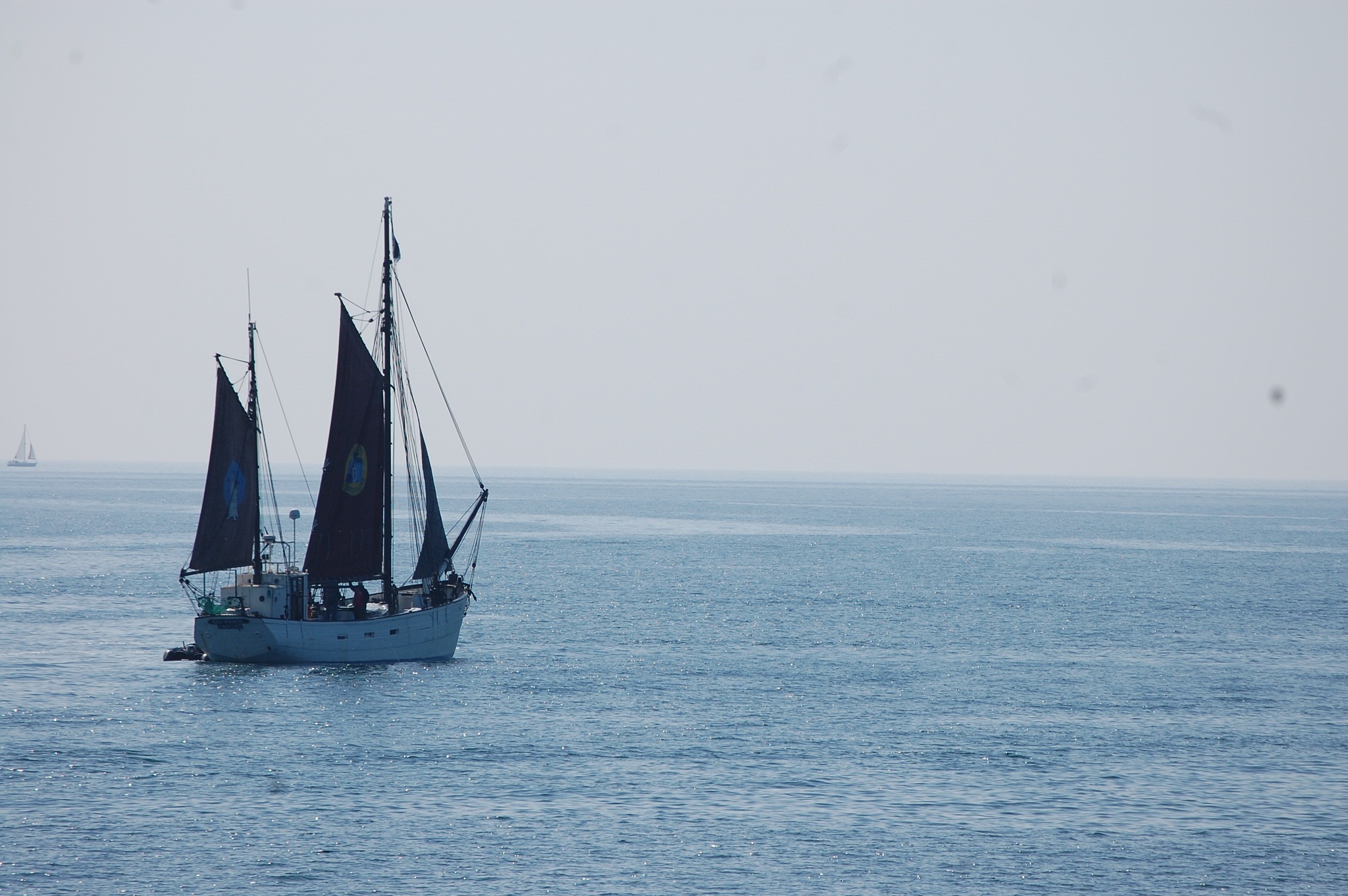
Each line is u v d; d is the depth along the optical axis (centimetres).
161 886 15775
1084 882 16262
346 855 16850
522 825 18025
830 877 16288
